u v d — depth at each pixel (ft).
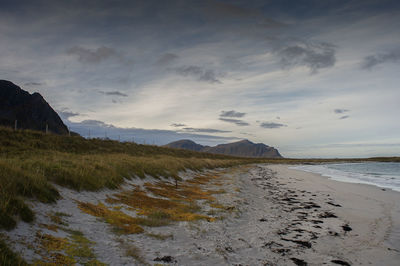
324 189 77.05
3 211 18.85
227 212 39.70
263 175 129.70
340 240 30.07
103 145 112.57
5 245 15.58
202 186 69.36
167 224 30.71
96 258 18.69
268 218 39.22
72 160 49.57
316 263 23.43
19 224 19.51
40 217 22.71
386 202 55.57
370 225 37.01
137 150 127.24
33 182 27.78
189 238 26.86
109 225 26.68
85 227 24.41
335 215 42.93
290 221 38.09
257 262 22.68
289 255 24.91
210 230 30.40
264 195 63.36
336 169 201.46
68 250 18.63
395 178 116.78
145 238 25.02
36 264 15.42
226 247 25.43
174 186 60.80
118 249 21.17
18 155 57.21
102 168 49.06
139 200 40.14
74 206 29.09
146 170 63.62
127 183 49.14
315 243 28.76
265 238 29.55
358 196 63.77
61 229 22.20
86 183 37.70
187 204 43.34
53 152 68.08
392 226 36.58
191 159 128.67
